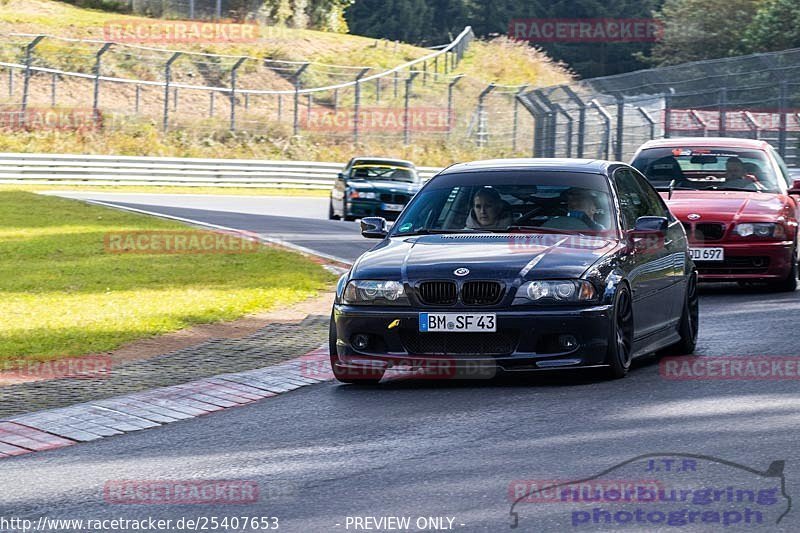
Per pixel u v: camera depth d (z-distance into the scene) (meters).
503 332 29.53
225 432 25.70
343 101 186.50
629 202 34.53
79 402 28.78
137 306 44.69
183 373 32.62
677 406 26.88
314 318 43.25
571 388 29.58
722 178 53.22
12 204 95.44
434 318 29.67
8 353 34.91
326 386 31.22
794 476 20.53
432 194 34.72
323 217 103.75
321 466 22.31
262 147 164.62
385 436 24.78
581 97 123.88
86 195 124.25
